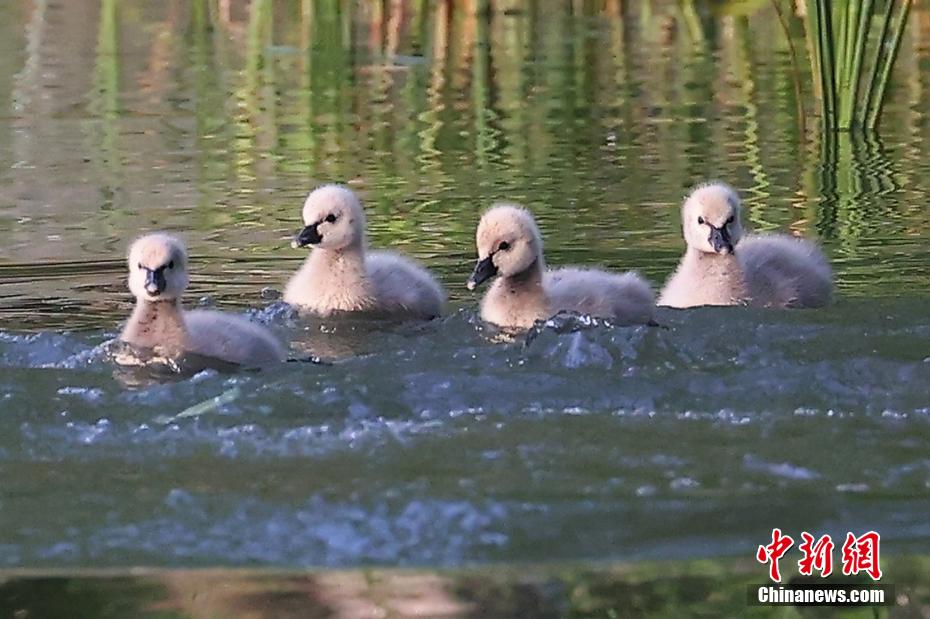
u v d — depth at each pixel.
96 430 9.93
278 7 32.03
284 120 22.42
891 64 21.23
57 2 33.22
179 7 32.78
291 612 7.50
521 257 13.25
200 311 12.78
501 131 21.61
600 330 11.68
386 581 7.80
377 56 27.64
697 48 28.06
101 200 17.55
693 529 8.35
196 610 7.48
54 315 13.13
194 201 17.50
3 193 17.86
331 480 9.02
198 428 9.96
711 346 11.39
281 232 16.17
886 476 8.98
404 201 17.52
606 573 7.82
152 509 8.66
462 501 8.69
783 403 10.23
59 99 23.86
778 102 23.39
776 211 16.78
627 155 19.92
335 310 13.59
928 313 12.56
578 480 8.97
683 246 15.48
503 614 7.50
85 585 7.79
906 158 19.47
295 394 10.51
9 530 8.43
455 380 10.71
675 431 9.73
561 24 30.66
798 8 28.78
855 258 14.73
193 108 23.22
